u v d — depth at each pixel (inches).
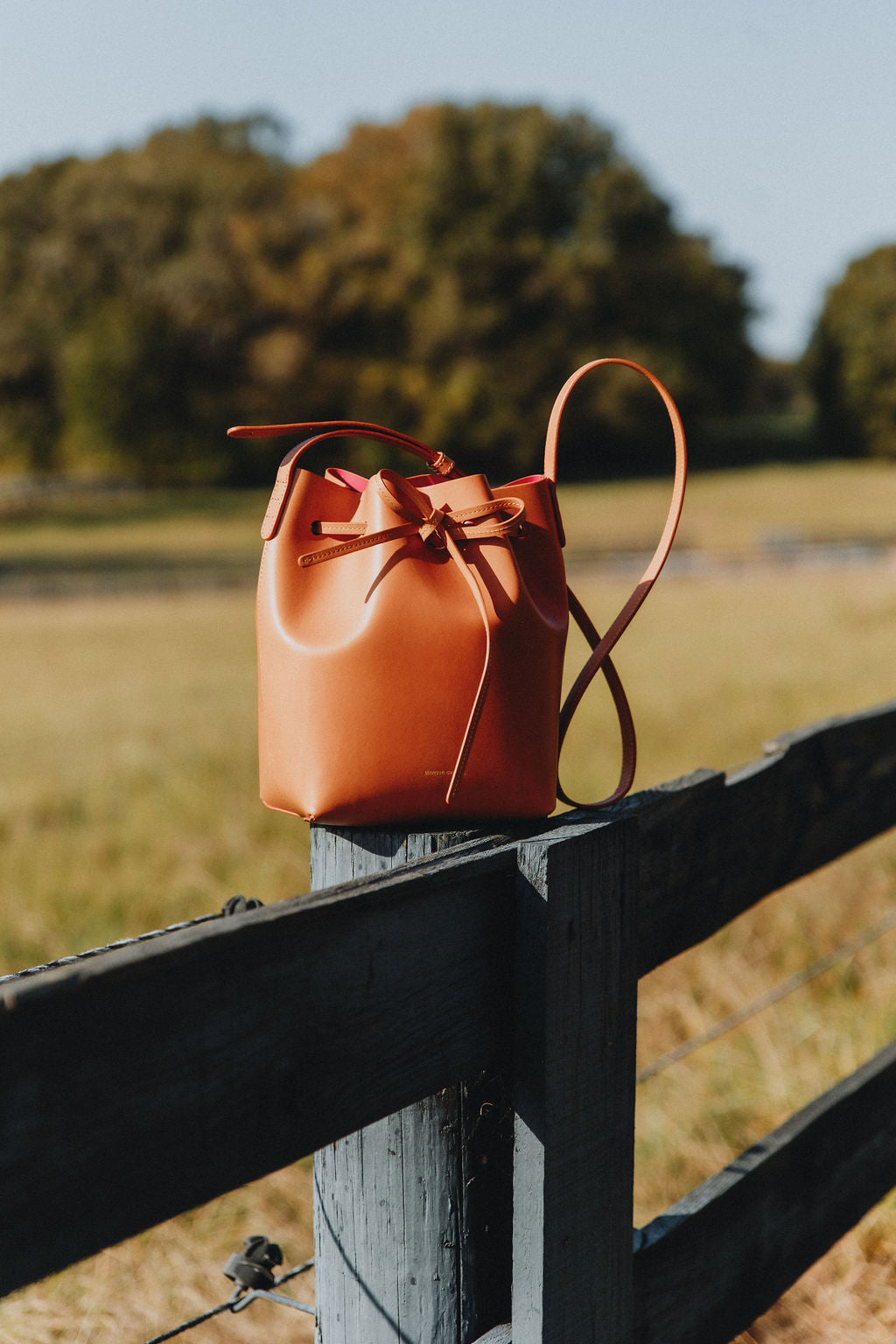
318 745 45.0
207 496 2234.3
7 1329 72.0
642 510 1777.8
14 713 360.8
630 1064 49.4
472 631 44.8
